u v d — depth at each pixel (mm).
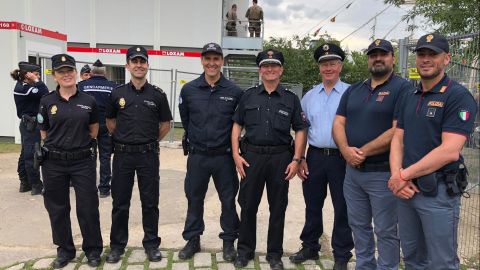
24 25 10820
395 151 3148
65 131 3771
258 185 3914
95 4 17734
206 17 17625
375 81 3494
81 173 3869
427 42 2867
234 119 3973
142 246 4469
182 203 6117
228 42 17469
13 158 9070
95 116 3969
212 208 5879
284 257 4293
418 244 3191
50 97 3816
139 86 3979
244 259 4035
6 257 4180
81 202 3895
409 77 5039
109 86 6148
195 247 4266
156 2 17578
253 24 17500
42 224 5113
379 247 3520
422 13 10336
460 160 2961
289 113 3822
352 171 3580
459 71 5113
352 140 3504
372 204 3488
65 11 17766
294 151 3924
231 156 4113
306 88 26297
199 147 4043
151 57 17656
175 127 15922
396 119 3279
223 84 4043
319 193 4023
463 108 2768
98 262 4000
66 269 3932
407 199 3059
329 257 4293
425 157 2844
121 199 4062
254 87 3943
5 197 6164
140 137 3959
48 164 3820
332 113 3865
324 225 5227
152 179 4086
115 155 4016
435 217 2900
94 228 3979
